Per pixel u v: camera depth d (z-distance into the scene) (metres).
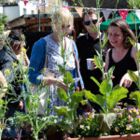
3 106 3.65
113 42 4.71
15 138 3.38
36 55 4.42
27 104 3.27
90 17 5.49
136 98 3.53
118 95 3.37
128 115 3.37
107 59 4.84
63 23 4.09
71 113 3.32
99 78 5.34
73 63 4.47
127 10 7.86
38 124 3.22
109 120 3.29
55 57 4.38
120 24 4.66
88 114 3.37
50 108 3.60
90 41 5.69
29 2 9.23
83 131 3.25
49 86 3.99
